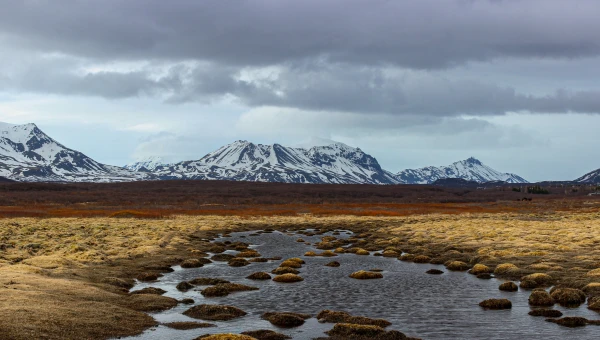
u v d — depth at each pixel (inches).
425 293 1439.5
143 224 3693.4
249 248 2664.9
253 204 7071.9
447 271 1845.5
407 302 1322.6
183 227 3565.5
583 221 3708.2
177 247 2460.6
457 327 1075.3
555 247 2176.4
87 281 1471.5
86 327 987.9
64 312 1065.5
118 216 4564.5
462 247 2375.7
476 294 1421.0
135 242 2532.0
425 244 2615.7
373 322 1101.7
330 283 1601.9
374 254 2379.4
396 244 2699.3
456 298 1369.3
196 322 1092.5
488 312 1208.2
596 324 1083.9
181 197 7746.1
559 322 1095.6
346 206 6737.2
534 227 3179.1
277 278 1651.1
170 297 1333.7
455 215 4940.9
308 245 2827.3
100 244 2389.3
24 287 1272.1
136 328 1026.7
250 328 1059.9
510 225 3378.4
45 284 1332.4
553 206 6604.3
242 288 1493.6
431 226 3496.6
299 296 1397.6
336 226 4008.4
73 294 1255.5
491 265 1883.6
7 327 913.5
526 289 1475.1
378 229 3602.4
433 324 1100.5
